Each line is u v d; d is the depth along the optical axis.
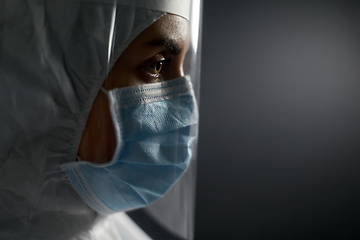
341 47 1.95
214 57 2.04
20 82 0.59
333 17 1.95
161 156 0.69
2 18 0.59
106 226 0.80
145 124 0.66
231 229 2.05
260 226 2.04
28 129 0.60
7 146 0.61
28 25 0.58
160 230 0.79
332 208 1.99
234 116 2.04
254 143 2.04
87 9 0.59
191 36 0.78
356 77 1.95
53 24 0.59
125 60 0.64
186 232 0.83
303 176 2.01
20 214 0.63
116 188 0.68
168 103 0.70
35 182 0.63
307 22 1.98
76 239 0.68
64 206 0.66
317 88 1.98
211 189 2.05
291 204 2.03
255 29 2.02
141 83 0.67
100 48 0.60
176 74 0.73
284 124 2.02
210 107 2.04
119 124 0.64
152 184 0.71
